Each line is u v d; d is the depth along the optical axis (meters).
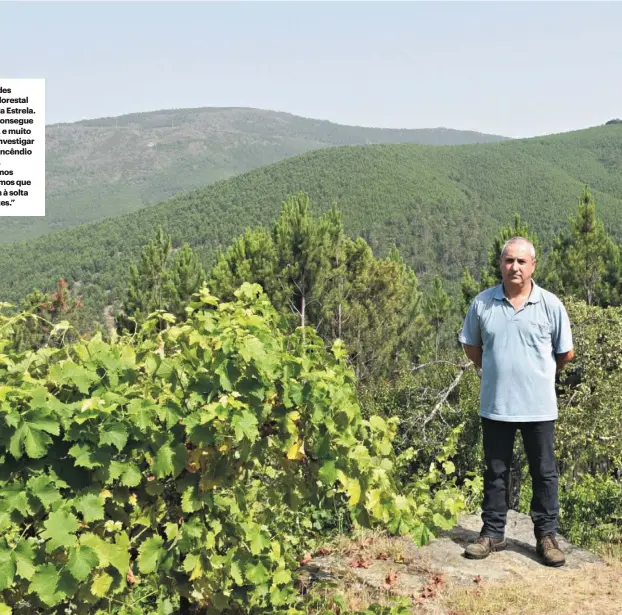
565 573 3.81
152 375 2.84
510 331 3.94
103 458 2.54
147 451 2.70
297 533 4.36
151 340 3.04
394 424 3.31
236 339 2.87
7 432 2.44
